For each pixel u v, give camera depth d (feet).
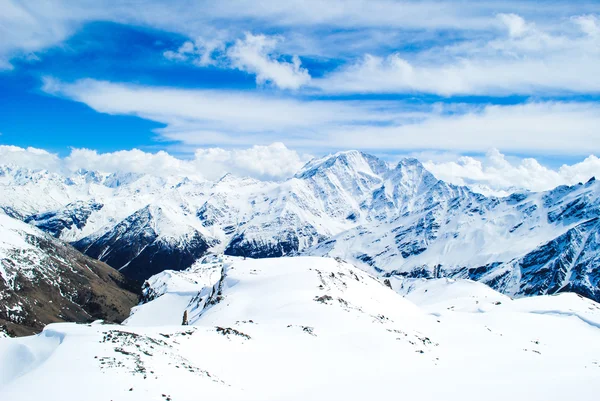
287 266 424.87
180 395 106.32
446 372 171.83
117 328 161.38
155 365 121.29
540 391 133.39
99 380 102.73
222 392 117.19
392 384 143.33
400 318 299.17
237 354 158.61
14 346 141.18
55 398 92.27
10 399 89.56
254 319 247.09
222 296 373.40
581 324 341.41
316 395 126.11
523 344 262.67
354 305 299.38
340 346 191.11
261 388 134.10
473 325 301.43
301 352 176.24
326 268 417.28
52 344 139.03
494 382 149.07
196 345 155.53
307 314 248.32
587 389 136.46
